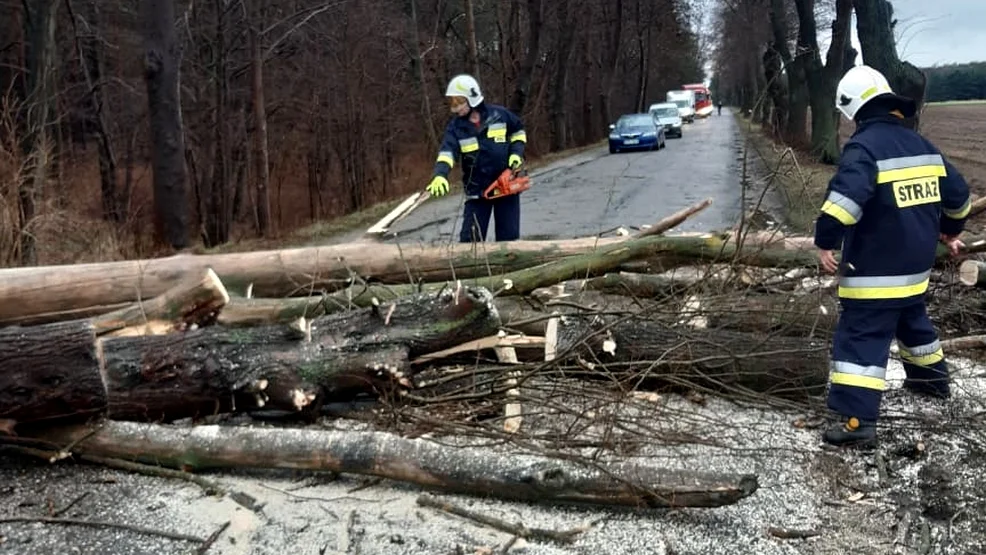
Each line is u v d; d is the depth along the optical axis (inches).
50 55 482.6
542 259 230.4
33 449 150.8
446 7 1145.4
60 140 606.5
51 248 340.8
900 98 153.0
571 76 1692.9
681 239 215.9
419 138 1100.5
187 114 845.8
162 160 483.2
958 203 159.8
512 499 138.0
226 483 145.3
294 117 956.6
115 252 372.8
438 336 163.9
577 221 488.7
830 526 130.6
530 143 1208.8
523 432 161.0
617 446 155.0
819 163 769.6
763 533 128.3
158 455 147.0
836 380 156.0
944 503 137.1
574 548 123.9
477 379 174.7
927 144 155.9
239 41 807.7
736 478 126.9
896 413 171.9
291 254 223.5
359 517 133.5
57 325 149.0
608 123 1742.1
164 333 165.3
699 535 127.5
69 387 145.7
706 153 1039.6
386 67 981.8
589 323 184.7
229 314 184.9
